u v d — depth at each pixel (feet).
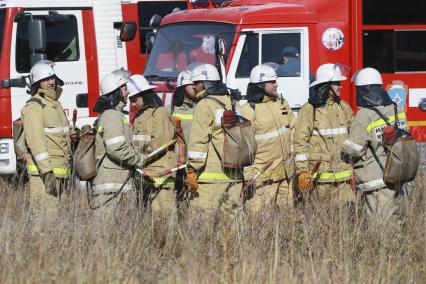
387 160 85.25
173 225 83.41
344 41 119.14
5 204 93.25
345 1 119.14
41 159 91.97
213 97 89.30
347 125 95.14
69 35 133.90
